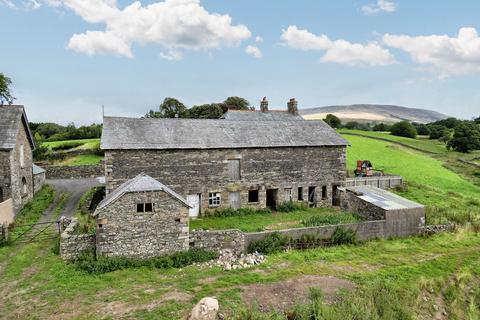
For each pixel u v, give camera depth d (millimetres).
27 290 13250
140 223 16094
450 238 22094
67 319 11289
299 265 16938
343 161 29875
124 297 12883
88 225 19078
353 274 16078
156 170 23844
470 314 14680
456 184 40344
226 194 26031
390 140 70375
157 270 15672
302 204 28422
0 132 22594
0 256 15984
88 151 46969
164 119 26938
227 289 13812
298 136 29172
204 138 25859
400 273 16500
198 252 17125
